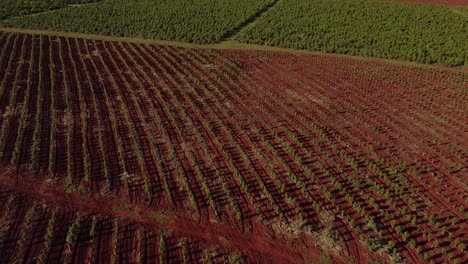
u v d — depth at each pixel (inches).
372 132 1242.6
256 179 990.4
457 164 1082.1
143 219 850.8
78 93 1413.6
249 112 1338.6
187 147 1112.8
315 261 766.5
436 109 1411.2
